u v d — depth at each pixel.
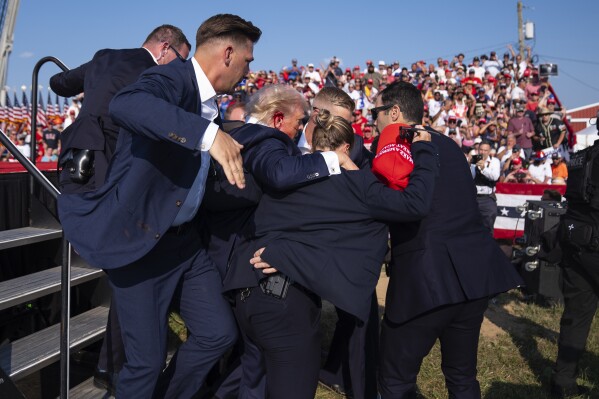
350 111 3.36
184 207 2.48
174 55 3.33
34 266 3.94
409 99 2.80
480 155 7.32
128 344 2.53
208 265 2.73
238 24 2.38
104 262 2.27
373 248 2.46
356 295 2.36
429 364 4.27
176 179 2.34
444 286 2.57
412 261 2.64
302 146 3.39
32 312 4.04
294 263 2.37
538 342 4.91
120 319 2.53
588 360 4.46
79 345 3.28
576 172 3.63
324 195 2.44
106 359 3.39
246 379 2.89
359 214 2.44
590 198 3.49
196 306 2.68
